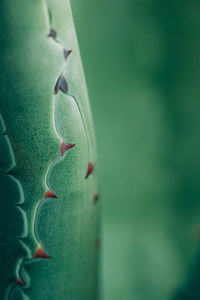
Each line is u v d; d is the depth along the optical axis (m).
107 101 0.40
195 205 0.41
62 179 0.25
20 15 0.22
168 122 0.40
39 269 0.26
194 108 0.40
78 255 0.27
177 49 0.39
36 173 0.24
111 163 0.41
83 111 0.25
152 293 0.40
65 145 0.24
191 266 0.36
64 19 0.23
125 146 0.41
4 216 0.25
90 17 0.39
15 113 0.23
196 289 0.36
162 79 0.40
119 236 0.41
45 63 0.23
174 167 0.41
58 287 0.27
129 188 0.41
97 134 0.40
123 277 0.41
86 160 0.25
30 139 0.23
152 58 0.40
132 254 0.41
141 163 0.41
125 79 0.40
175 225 0.41
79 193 0.26
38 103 0.23
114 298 0.40
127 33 0.39
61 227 0.25
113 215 0.41
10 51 0.22
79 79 0.24
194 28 0.39
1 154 0.24
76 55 0.24
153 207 0.41
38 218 0.25
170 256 0.41
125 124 0.40
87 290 0.28
